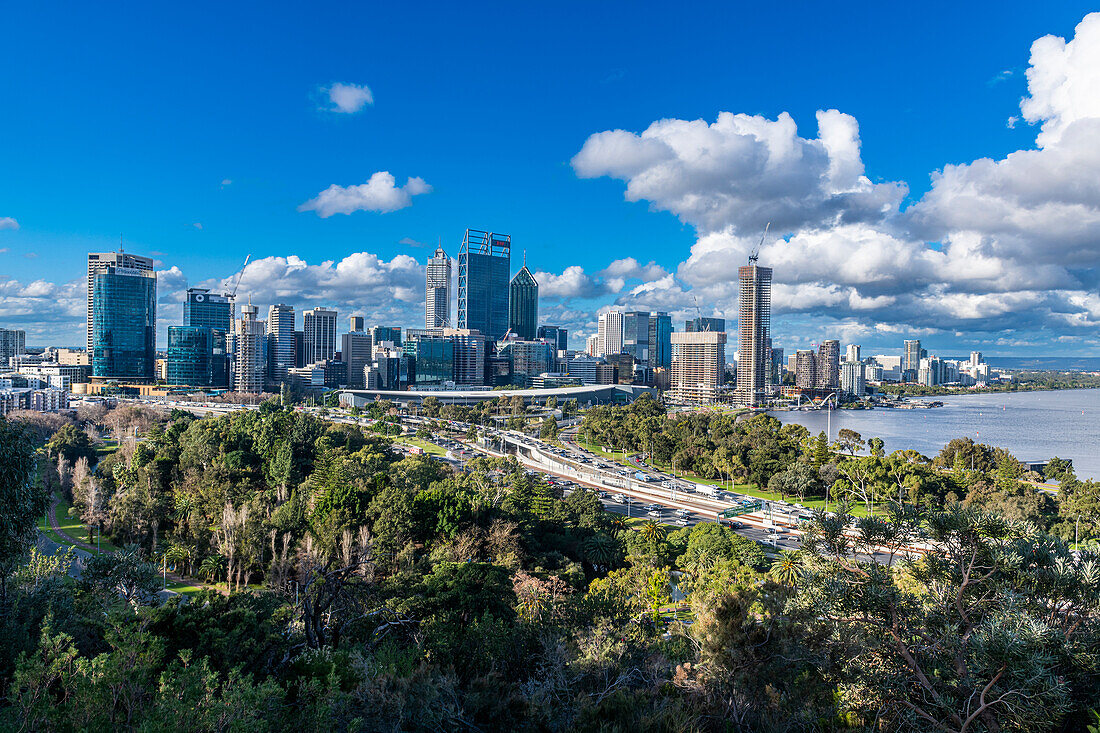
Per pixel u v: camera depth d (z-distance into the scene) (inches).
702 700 1305.4
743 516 7864.2
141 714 898.1
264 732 913.5
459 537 4948.3
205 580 4709.6
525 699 1370.6
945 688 1130.7
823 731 1197.1
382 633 1884.8
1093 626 1124.5
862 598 1215.6
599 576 5285.4
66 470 7450.8
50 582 2418.8
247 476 7224.4
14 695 906.7
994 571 1208.2
